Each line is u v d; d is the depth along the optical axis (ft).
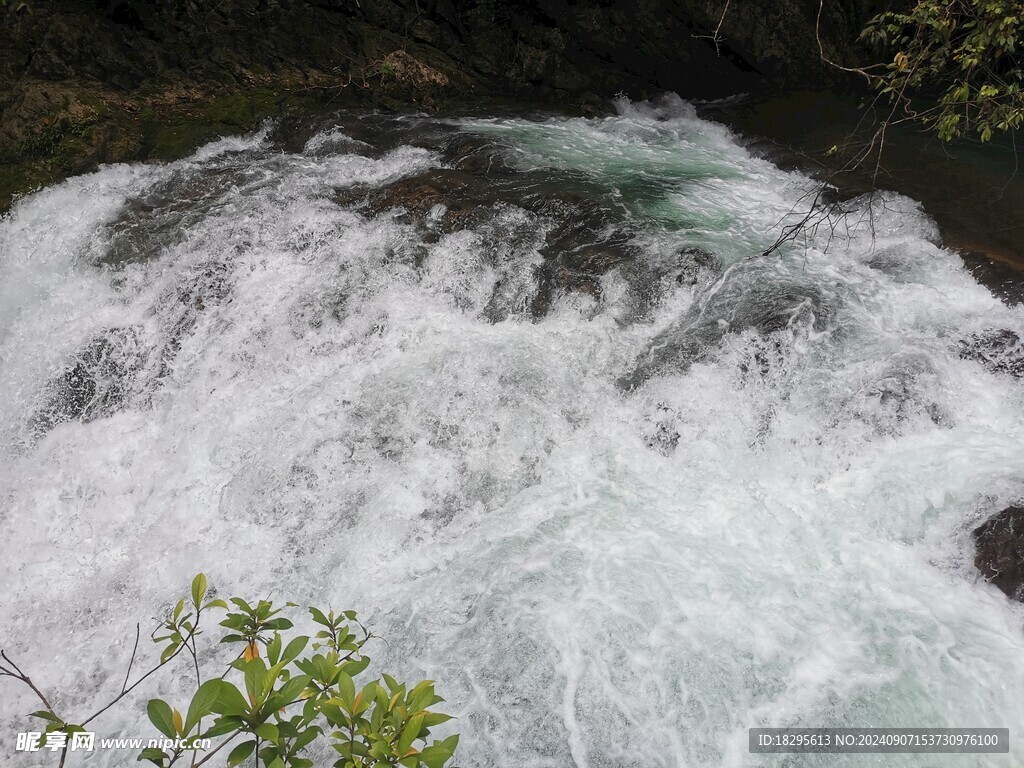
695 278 20.10
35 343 20.40
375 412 17.38
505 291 19.93
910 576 14.12
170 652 8.04
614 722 11.82
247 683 6.75
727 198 24.94
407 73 31.83
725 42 32.07
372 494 16.14
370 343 19.19
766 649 12.72
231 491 16.57
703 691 12.15
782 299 19.16
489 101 32.99
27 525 17.08
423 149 27.35
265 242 21.68
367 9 32.63
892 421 16.56
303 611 14.25
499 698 12.25
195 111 28.17
